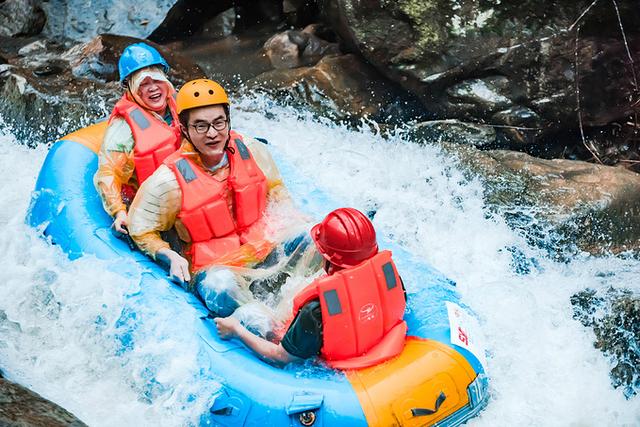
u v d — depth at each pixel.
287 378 3.67
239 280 4.14
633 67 6.23
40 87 6.65
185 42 7.89
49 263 4.48
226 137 4.14
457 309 4.05
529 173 5.83
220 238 4.31
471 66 6.35
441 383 3.67
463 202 5.70
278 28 7.96
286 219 4.48
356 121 6.65
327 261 3.76
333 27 7.16
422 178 5.90
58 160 4.98
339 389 3.59
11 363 4.21
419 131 6.48
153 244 4.25
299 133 6.42
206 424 3.70
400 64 6.45
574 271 5.26
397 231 5.41
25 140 6.41
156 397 3.84
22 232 4.76
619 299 4.86
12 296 4.46
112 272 4.23
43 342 4.29
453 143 6.27
